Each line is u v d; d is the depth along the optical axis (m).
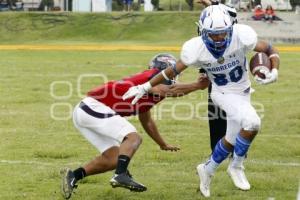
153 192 14.31
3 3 86.31
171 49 58.25
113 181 12.61
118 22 76.56
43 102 28.47
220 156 13.55
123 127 12.99
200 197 13.87
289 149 19.11
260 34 67.38
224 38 12.75
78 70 41.00
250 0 73.81
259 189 14.55
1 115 25.06
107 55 52.38
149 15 77.19
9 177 15.59
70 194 13.16
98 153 18.53
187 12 77.50
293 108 26.56
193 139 20.70
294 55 52.25
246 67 13.53
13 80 36.03
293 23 67.75
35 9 86.56
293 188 14.63
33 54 54.09
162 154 18.19
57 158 17.98
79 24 76.69
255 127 13.12
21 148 19.19
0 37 74.62
